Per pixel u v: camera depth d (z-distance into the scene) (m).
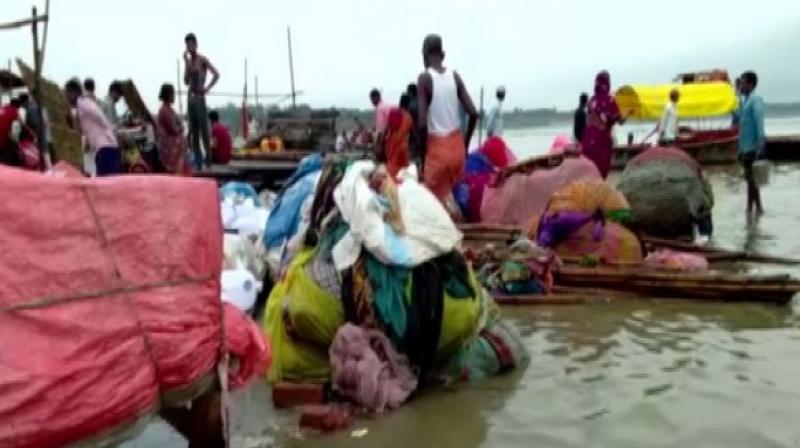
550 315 7.01
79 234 3.11
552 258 7.75
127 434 3.11
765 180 20.08
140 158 12.34
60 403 2.89
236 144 25.33
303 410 4.78
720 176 21.59
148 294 3.24
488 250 7.98
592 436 4.49
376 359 5.00
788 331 6.42
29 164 10.93
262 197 10.82
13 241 2.94
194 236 3.41
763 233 11.20
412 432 4.61
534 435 4.52
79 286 3.06
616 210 8.40
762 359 5.73
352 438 4.55
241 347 3.69
